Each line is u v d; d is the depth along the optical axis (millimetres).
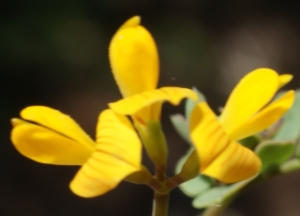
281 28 668
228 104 143
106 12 607
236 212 488
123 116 136
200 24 651
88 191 131
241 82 143
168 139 521
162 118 536
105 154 133
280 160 177
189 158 145
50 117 141
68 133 141
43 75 553
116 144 134
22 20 544
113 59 144
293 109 186
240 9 680
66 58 561
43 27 553
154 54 143
